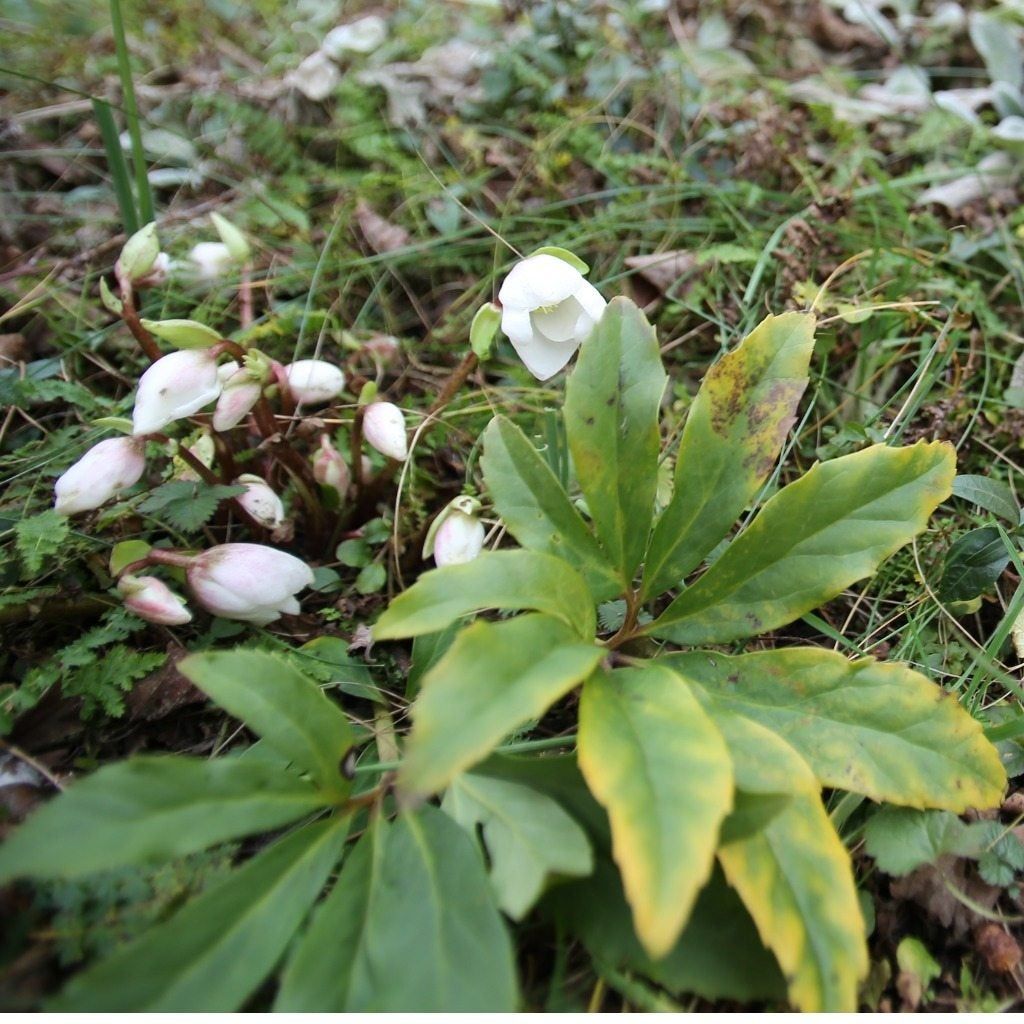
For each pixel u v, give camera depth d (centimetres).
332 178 55
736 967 24
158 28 67
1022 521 36
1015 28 67
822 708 28
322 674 33
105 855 21
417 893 23
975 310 47
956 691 33
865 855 29
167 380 33
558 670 24
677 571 30
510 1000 21
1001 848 28
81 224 51
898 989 27
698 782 22
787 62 69
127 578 32
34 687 31
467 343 48
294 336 48
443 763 21
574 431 29
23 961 24
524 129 60
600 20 66
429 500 43
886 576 37
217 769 24
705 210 54
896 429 42
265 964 22
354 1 73
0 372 39
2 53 59
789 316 30
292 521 41
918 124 60
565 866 23
